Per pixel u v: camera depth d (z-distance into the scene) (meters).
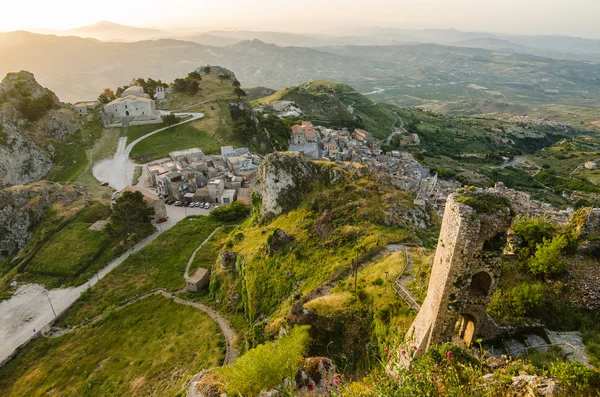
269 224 60.00
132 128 143.12
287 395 16.50
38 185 94.06
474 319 21.05
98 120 145.62
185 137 138.62
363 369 25.36
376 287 30.69
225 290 56.03
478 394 13.50
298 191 59.41
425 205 54.41
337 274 37.53
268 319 37.56
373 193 52.47
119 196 87.88
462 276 19.64
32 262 74.12
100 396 42.78
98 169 118.25
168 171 108.25
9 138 117.12
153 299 60.06
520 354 20.22
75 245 77.06
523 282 25.25
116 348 50.59
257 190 69.38
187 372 42.97
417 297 27.41
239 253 56.56
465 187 20.97
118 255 75.19
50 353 52.03
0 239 82.56
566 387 12.68
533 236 30.53
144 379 43.78
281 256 46.78
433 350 17.25
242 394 18.62
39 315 60.38
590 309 23.58
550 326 22.30
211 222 87.88
